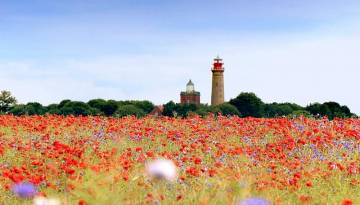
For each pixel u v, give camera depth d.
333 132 19.27
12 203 9.21
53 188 10.02
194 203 8.40
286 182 10.80
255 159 14.27
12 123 21.47
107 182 7.39
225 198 7.70
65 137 18.22
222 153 14.60
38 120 22.86
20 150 14.70
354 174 12.77
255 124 21.72
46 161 13.74
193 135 19.05
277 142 17.69
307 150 16.48
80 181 8.96
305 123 21.81
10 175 9.60
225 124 22.03
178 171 11.86
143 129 20.12
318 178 12.14
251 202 6.00
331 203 10.27
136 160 12.95
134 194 8.61
